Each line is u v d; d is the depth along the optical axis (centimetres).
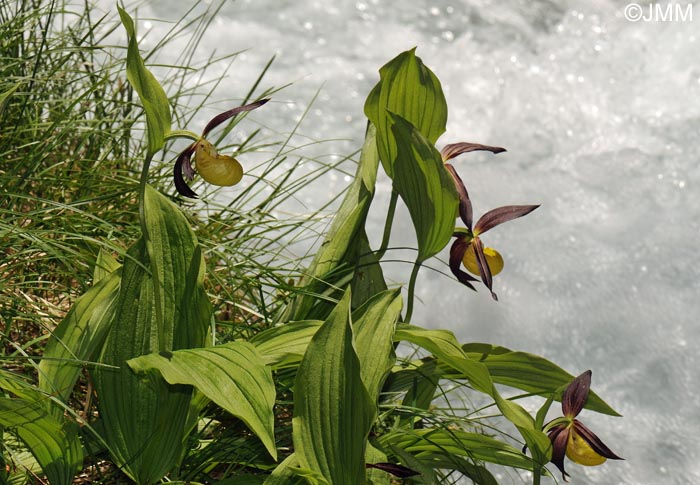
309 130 323
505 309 256
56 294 192
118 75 218
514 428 216
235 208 203
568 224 295
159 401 172
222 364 167
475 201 302
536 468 174
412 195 178
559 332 251
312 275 188
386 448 179
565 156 330
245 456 181
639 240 288
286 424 185
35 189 197
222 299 190
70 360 170
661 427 224
